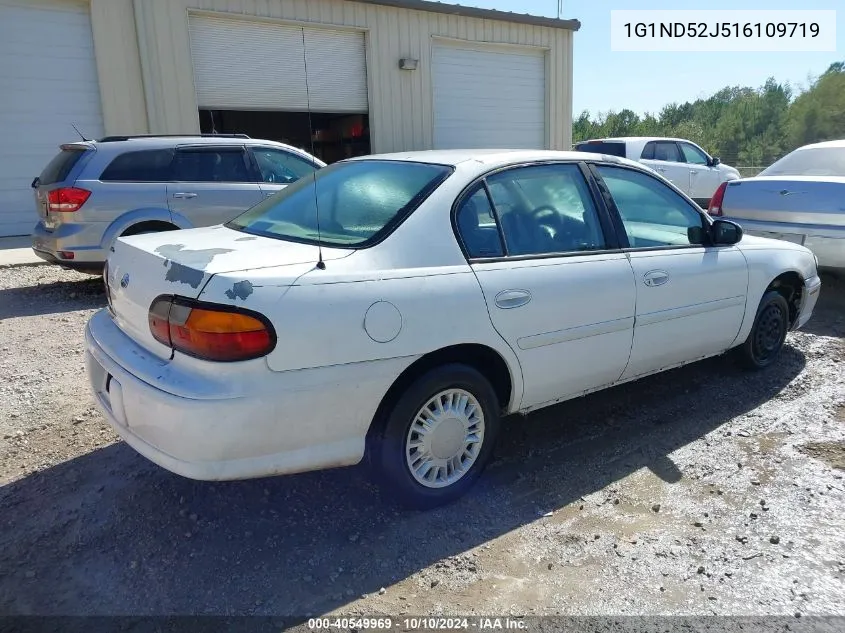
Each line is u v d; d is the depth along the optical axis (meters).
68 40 10.80
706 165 14.41
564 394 3.52
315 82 12.99
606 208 3.65
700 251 4.06
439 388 2.94
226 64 11.99
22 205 10.97
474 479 3.21
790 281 4.89
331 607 2.46
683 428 3.96
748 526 2.98
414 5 13.62
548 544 2.85
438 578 2.62
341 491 3.21
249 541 2.82
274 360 2.46
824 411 4.17
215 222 7.26
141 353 2.72
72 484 3.23
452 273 2.93
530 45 15.81
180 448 2.46
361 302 2.64
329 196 3.37
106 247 6.76
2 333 5.68
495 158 3.36
